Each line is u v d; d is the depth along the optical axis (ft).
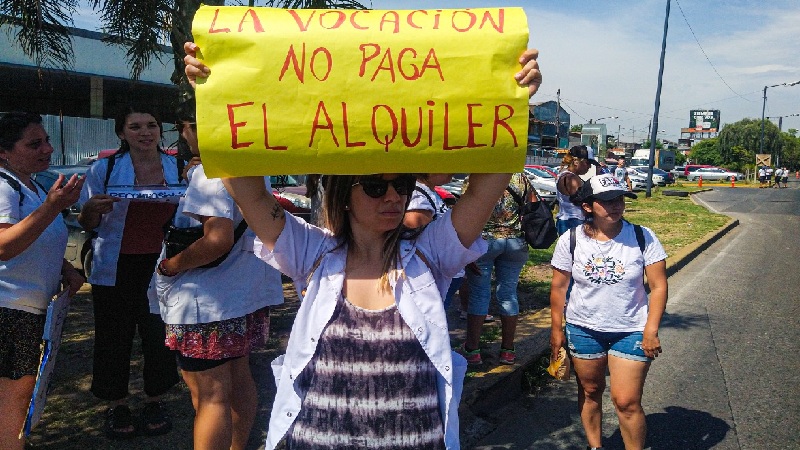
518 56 5.15
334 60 5.10
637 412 10.41
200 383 8.89
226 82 5.11
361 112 5.12
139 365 14.29
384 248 6.20
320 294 6.06
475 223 6.02
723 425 13.29
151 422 11.13
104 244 10.64
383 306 6.04
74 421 11.51
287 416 6.03
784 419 13.61
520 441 12.48
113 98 49.93
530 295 22.74
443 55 5.10
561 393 14.96
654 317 10.07
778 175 151.33
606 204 10.27
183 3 15.25
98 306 10.77
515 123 5.16
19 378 8.86
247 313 8.97
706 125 398.01
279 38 5.11
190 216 8.61
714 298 25.36
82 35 47.62
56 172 25.17
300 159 5.26
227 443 8.98
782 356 17.89
